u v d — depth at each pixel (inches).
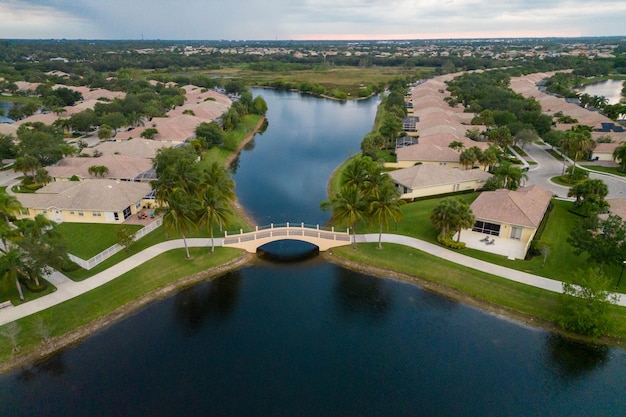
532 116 4982.8
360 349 1787.6
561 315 1895.9
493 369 1665.8
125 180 3378.4
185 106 6156.5
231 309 2052.2
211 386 1588.3
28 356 1697.8
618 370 1654.8
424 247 2492.6
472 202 2876.5
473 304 2049.7
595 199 2748.5
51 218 2815.0
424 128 5017.2
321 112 7234.3
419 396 1547.7
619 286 2070.6
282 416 1464.1
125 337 1833.2
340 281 2285.9
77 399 1515.7
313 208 3277.6
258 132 5841.5
